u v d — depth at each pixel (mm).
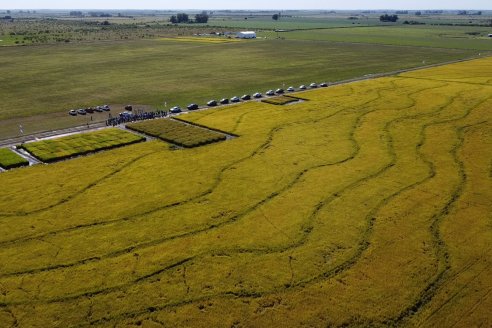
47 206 48688
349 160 61969
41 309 33875
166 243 42406
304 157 63031
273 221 46312
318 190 52938
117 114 87375
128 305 34469
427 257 40406
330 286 36781
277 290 36312
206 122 80062
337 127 76625
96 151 65562
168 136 71500
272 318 33438
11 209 47906
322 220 46469
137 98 102500
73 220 46062
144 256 40438
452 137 71562
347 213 47844
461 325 32906
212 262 39750
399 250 41406
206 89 112688
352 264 39531
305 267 39094
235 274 38188
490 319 33375
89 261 39625
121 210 48156
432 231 44438
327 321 33156
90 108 90250
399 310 34219
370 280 37469
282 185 54281
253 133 73625
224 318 33375
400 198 51000
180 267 39031
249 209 48656
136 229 44656
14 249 41125
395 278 37656
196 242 42656
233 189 53250
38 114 87188
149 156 63469
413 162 61281
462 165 60375
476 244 42250
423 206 49250
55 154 62812
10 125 78812
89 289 36094
